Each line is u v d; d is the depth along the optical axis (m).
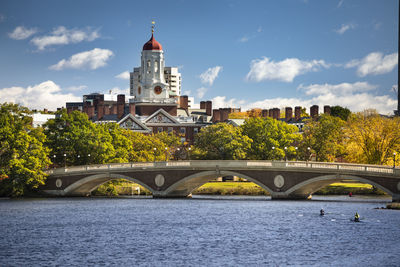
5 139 141.50
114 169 139.75
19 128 143.75
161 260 71.56
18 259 72.12
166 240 83.88
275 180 126.06
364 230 90.19
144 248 78.38
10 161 138.50
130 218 105.75
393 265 68.88
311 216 105.31
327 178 120.12
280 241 82.44
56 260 71.62
